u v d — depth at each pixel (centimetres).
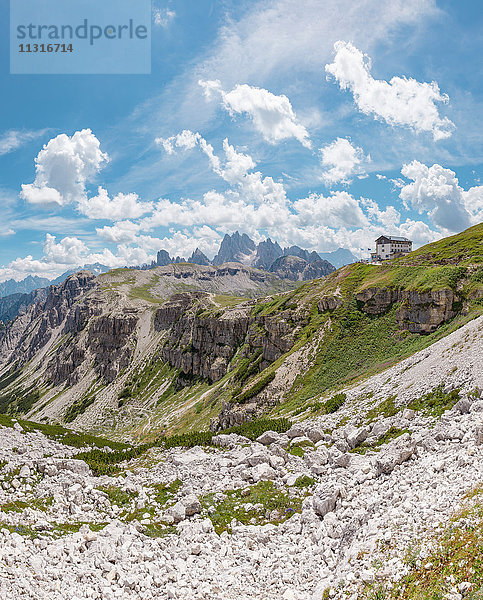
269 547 2089
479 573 1182
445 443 2531
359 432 3578
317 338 12344
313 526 2159
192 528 2222
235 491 2812
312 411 6694
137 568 1712
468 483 1792
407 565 1383
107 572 1662
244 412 11275
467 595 1134
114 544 1864
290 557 1905
